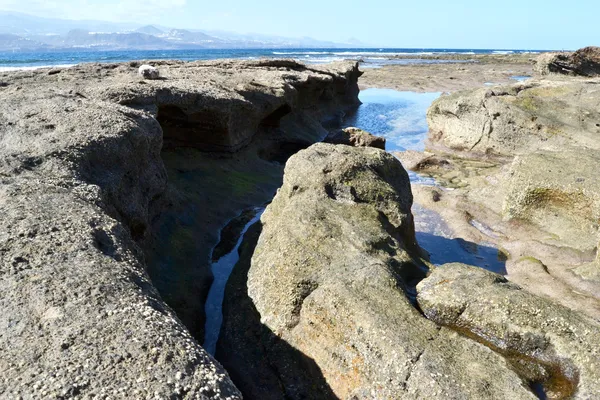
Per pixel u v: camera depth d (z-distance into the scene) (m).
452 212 16.75
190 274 11.83
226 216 15.44
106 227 7.62
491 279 8.06
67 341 5.04
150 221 12.10
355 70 41.75
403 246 10.16
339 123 34.28
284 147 24.30
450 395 5.97
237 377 8.45
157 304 6.05
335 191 11.22
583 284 11.87
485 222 16.17
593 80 29.19
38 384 4.52
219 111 17.33
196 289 11.37
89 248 6.80
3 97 13.43
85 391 4.49
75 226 7.32
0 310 5.48
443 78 59.84
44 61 69.50
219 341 9.53
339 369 7.34
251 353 8.83
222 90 18.75
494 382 6.16
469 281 8.04
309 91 30.61
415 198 18.22
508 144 24.58
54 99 13.30
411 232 11.72
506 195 15.80
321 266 8.73
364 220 10.11
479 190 18.39
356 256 8.81
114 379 4.63
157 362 4.88
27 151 9.86
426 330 7.02
